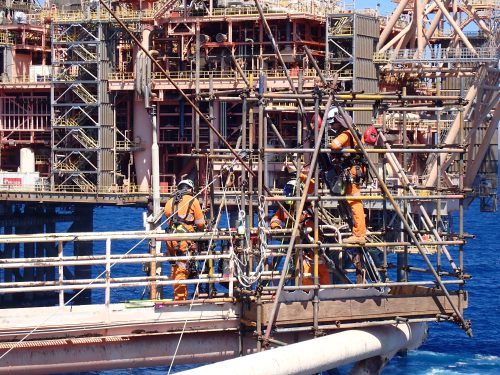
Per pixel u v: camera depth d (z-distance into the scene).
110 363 21.94
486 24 100.12
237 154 23.45
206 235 23.12
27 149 98.31
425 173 75.94
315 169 22.92
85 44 91.75
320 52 86.56
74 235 22.16
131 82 90.25
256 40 86.00
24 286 21.89
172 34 86.62
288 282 24.95
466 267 97.12
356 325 22.94
